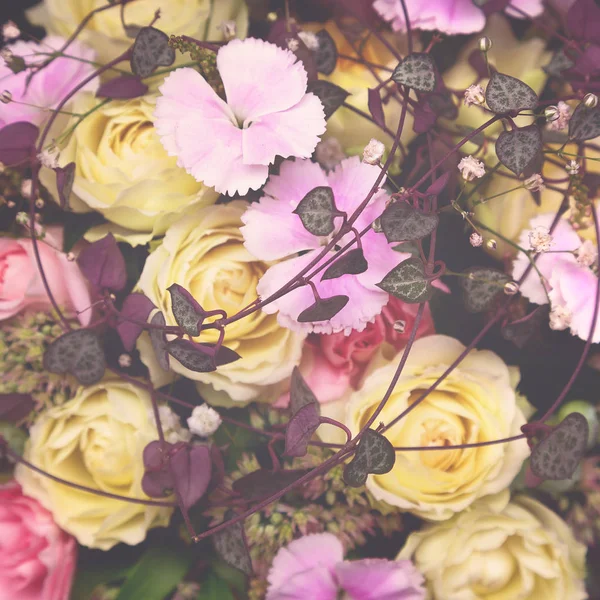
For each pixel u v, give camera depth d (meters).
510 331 0.40
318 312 0.36
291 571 0.40
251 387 0.39
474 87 0.36
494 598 0.40
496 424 0.39
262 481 0.39
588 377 0.41
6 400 0.39
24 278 0.39
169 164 0.39
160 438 0.38
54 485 0.39
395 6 0.40
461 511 0.40
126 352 0.40
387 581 0.40
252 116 0.38
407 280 0.36
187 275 0.38
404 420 0.39
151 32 0.38
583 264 0.39
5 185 0.40
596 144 0.40
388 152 0.40
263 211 0.38
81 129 0.39
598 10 0.39
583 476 0.40
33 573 0.39
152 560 0.40
